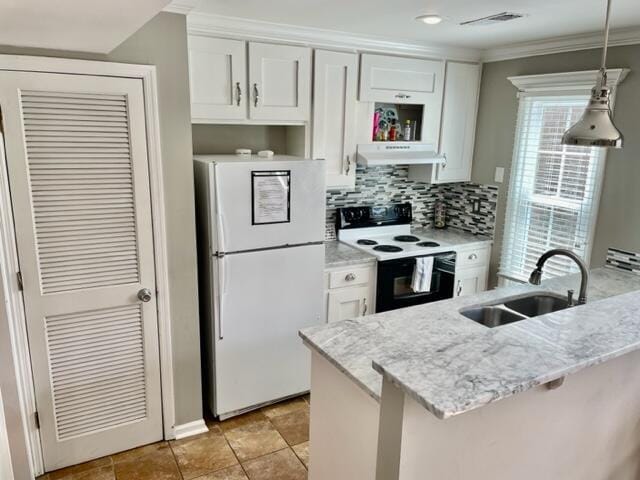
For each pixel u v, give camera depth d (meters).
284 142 3.45
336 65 3.14
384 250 3.47
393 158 3.44
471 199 4.03
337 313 3.27
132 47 2.18
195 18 2.60
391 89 3.39
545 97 3.34
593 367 1.69
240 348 2.80
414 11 2.49
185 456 2.58
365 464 1.60
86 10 1.31
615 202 3.00
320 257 2.95
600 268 2.97
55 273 2.24
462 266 3.76
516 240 3.69
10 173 2.07
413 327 1.80
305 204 2.81
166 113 2.32
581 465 1.81
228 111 2.83
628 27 2.74
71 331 2.34
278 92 2.98
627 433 1.94
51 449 2.41
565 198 3.31
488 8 2.40
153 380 2.59
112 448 2.57
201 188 2.60
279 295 2.85
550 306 2.40
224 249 2.61
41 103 2.06
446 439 1.37
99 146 2.21
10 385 2.18
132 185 2.31
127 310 2.44
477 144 3.91
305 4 2.38
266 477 2.44
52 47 1.97
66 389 2.39
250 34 2.80
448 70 3.60
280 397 3.03
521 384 1.16
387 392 1.26
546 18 2.59
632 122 2.86
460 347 1.35
